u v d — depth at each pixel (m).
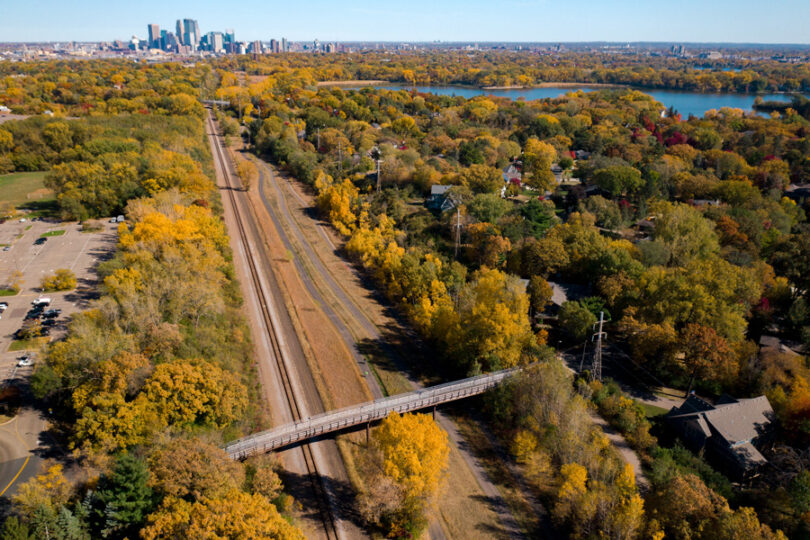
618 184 147.62
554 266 107.56
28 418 66.94
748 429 70.06
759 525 52.00
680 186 155.50
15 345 80.62
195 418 65.81
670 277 90.31
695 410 72.94
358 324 100.94
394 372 86.81
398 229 135.12
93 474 56.25
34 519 47.94
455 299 99.88
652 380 85.94
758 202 135.62
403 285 107.31
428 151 199.25
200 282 90.69
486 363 84.75
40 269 106.25
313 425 69.62
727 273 90.50
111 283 83.00
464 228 125.44
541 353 80.94
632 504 52.75
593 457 63.12
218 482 51.91
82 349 67.06
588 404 77.75
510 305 86.69
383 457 59.88
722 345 78.38
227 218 146.75
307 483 64.75
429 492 57.31
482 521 61.19
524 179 175.75
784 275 109.56
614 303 95.75
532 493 65.50
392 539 57.72
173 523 46.59
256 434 67.31
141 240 99.62
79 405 62.59
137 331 76.38
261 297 107.88
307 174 181.00
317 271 122.25
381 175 167.00
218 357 80.00
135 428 59.62
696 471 65.94
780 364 80.50
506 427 75.81
